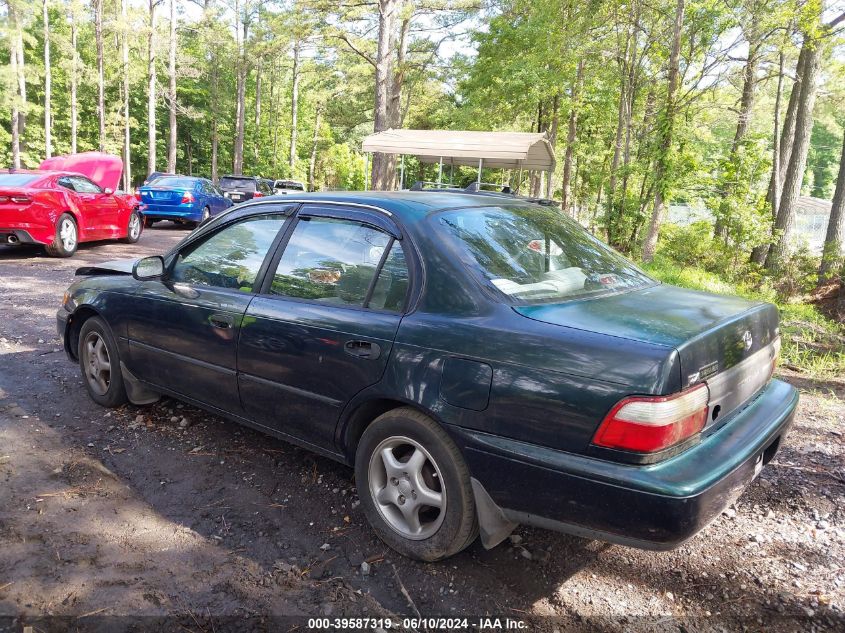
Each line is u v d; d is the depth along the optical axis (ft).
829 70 74.69
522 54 80.74
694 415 7.29
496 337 7.93
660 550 7.08
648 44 65.00
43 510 10.08
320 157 241.55
